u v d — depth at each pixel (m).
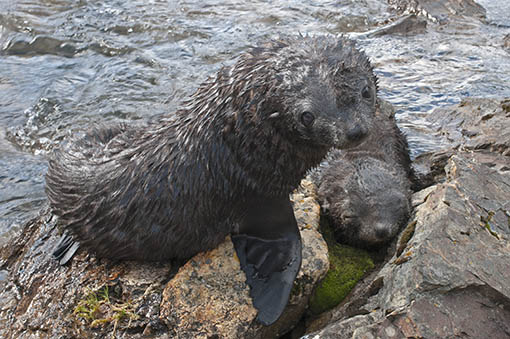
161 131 1.54
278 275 1.51
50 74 2.55
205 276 1.51
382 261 1.66
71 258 1.60
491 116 1.98
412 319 1.37
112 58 2.66
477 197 1.53
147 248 1.54
